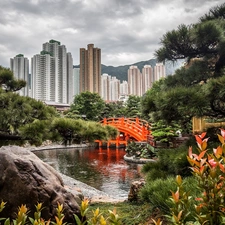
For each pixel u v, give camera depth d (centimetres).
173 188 294
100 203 473
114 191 823
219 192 122
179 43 434
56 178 336
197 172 125
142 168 455
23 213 135
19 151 336
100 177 1054
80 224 140
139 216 345
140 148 1538
